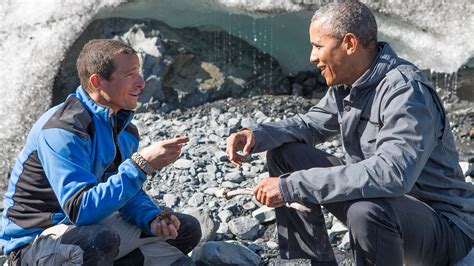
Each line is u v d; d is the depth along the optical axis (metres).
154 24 8.47
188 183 6.38
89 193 4.00
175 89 8.17
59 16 8.48
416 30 8.28
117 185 4.03
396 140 4.05
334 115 4.72
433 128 4.15
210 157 6.85
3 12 8.65
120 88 4.17
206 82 8.27
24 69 8.34
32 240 4.21
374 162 4.04
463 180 4.50
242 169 6.58
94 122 4.20
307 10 8.26
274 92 8.45
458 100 8.07
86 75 4.18
